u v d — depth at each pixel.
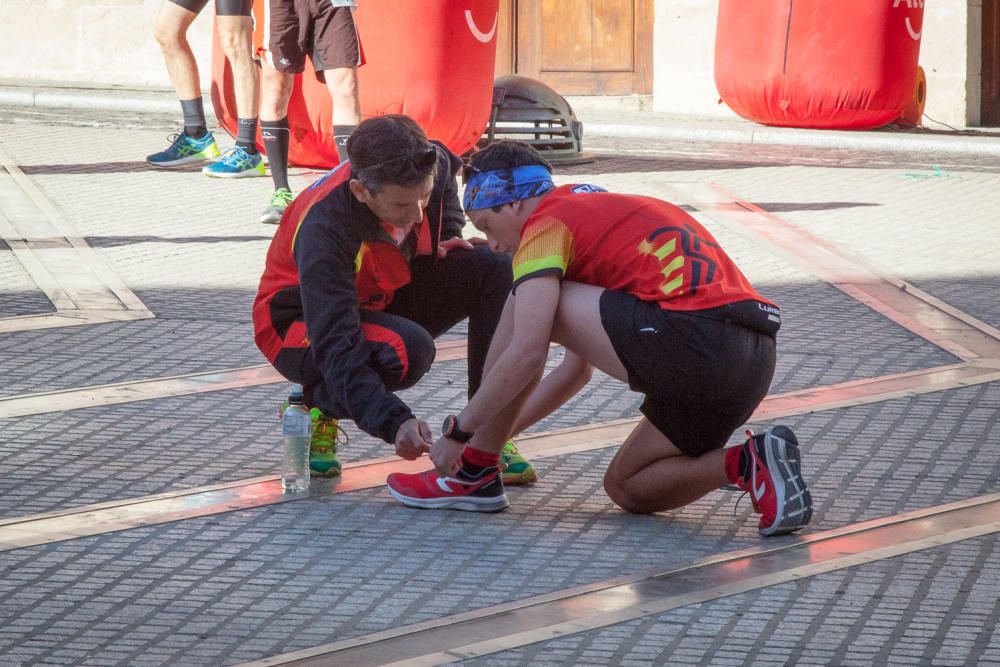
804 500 6.68
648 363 6.47
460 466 7.06
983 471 7.70
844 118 23.31
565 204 6.62
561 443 8.26
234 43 16.94
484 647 5.46
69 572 6.24
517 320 6.46
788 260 13.47
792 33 23.12
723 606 5.89
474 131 17.88
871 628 5.66
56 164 17.62
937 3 25.11
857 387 9.37
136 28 26.86
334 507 7.16
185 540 6.65
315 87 16.98
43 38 27.22
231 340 10.32
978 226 15.27
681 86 26.91
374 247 6.85
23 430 8.23
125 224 14.28
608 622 5.71
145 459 7.82
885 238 14.58
